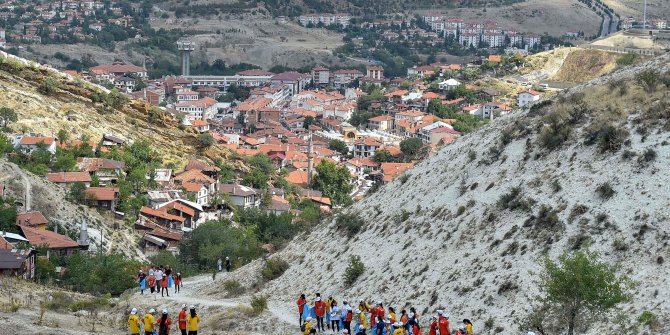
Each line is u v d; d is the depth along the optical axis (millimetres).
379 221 99750
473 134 109062
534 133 92562
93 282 110875
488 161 93688
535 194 81062
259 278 103312
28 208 141250
